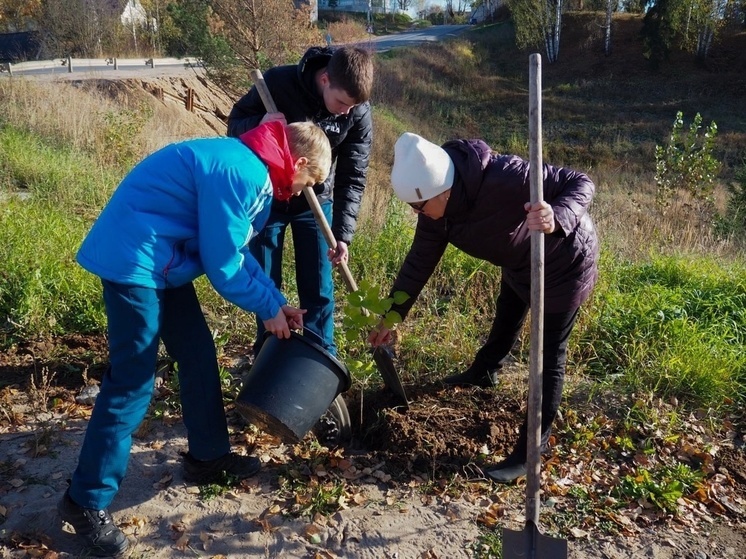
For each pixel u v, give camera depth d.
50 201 6.95
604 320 4.92
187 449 3.50
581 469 3.54
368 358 4.31
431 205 3.03
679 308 5.16
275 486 3.28
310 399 3.11
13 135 9.61
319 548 2.93
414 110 34.62
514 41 45.78
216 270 2.63
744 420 4.12
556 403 3.41
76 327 4.63
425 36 53.00
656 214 10.09
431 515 3.16
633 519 3.22
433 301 5.43
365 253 6.07
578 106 35.53
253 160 2.66
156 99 20.06
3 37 36.50
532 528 2.71
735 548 3.08
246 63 20.33
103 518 2.79
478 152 3.04
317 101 3.42
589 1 47.03
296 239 3.78
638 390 4.22
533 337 2.74
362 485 3.33
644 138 31.06
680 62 38.75
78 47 34.19
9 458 3.33
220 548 2.90
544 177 3.21
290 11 20.81
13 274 4.80
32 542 2.85
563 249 3.15
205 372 3.06
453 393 4.06
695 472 3.53
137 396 2.75
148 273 2.62
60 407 3.75
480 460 3.51
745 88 35.66
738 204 12.04
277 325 2.83
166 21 36.06
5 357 4.21
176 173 2.62
